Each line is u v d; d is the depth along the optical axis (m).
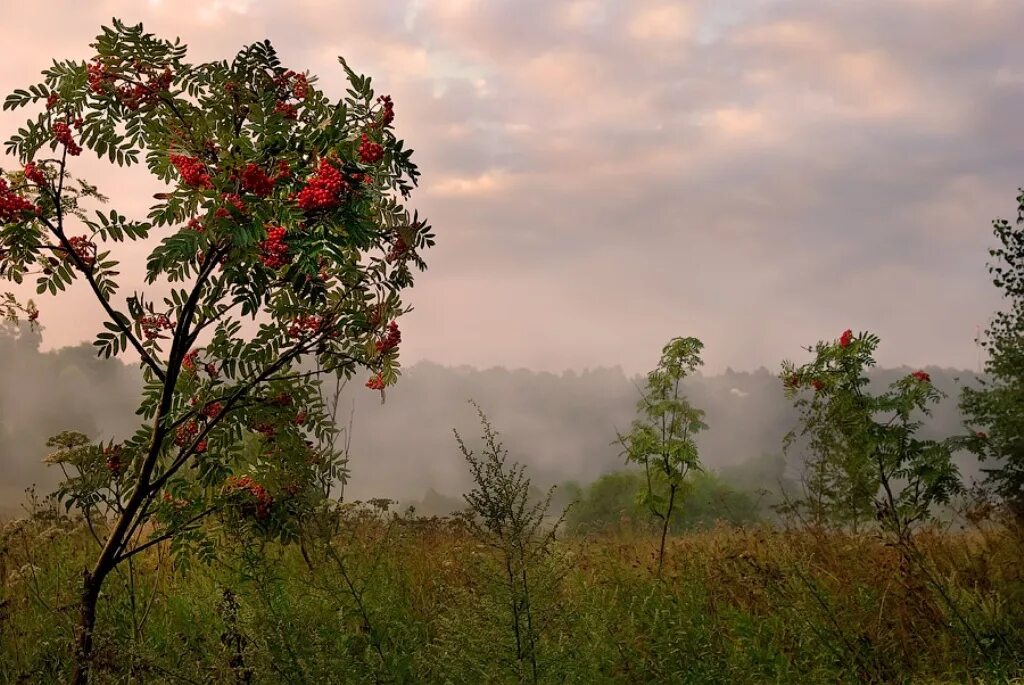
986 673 4.68
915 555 6.10
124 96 4.50
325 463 5.30
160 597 5.68
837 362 9.36
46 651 4.52
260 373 4.88
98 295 4.34
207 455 4.81
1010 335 9.63
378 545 6.49
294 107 4.77
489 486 3.70
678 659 4.79
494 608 3.84
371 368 5.05
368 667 4.34
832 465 9.37
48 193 4.19
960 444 9.08
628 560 7.53
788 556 6.25
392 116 4.63
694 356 8.83
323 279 4.92
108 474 4.67
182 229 4.05
